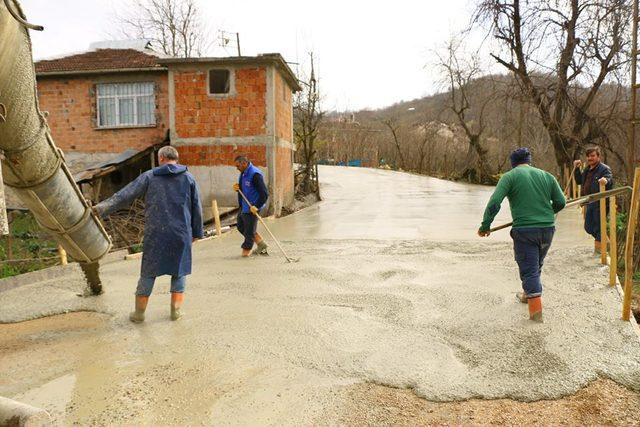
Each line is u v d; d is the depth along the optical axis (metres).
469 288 6.57
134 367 4.41
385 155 61.28
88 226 5.21
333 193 25.61
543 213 5.22
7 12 3.25
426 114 46.88
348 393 3.91
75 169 19.22
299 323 5.42
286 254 9.33
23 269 9.88
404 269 7.79
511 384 3.94
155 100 18.75
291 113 21.22
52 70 18.81
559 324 5.06
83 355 4.70
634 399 3.72
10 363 4.57
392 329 5.19
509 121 25.05
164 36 32.91
